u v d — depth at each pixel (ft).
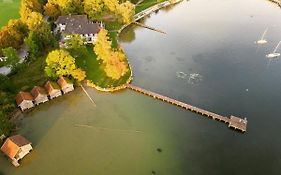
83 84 381.81
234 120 326.03
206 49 440.04
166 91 371.35
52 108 354.95
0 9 543.80
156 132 323.57
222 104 351.46
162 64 415.44
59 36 466.29
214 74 394.93
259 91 367.25
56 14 496.64
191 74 396.16
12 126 332.60
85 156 303.48
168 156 299.79
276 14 516.73
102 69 397.60
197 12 531.91
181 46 449.06
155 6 540.11
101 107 354.13
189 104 351.67
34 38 419.74
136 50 444.55
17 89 370.73
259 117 334.85
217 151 302.66
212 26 490.49
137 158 299.38
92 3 485.15
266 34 465.06
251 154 299.38
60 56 363.97
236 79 385.91
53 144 315.58
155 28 491.31
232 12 526.57
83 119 340.80
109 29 480.23
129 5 479.41
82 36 444.55
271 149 302.86
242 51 432.25
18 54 428.97
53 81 374.43
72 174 288.30
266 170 285.23
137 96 368.07
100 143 315.17
